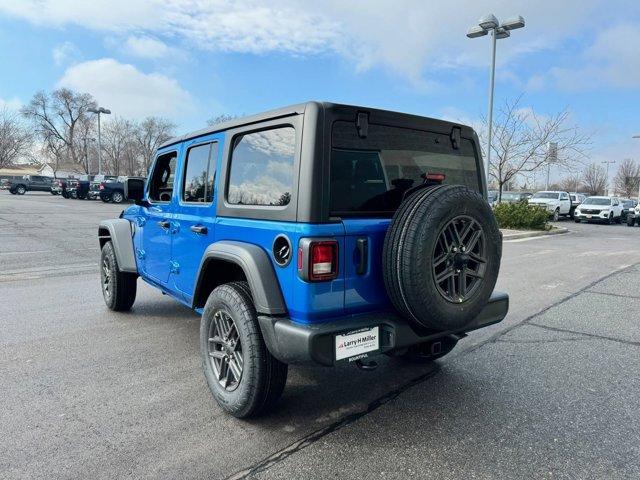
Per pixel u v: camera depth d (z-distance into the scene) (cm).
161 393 368
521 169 2192
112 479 259
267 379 309
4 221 1802
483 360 446
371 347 293
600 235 1931
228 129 357
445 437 306
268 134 316
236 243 325
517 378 403
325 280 280
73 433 307
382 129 321
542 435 309
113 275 574
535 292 743
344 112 297
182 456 282
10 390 371
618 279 856
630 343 494
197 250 384
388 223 307
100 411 338
